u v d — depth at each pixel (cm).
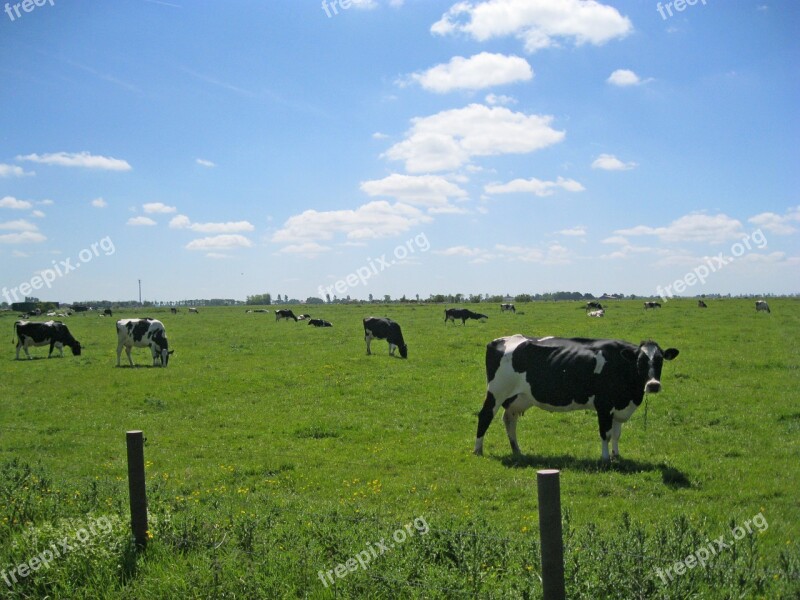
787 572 618
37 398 2220
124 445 1548
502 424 1694
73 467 1338
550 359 1362
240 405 2025
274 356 3216
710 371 2323
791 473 1179
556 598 522
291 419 1805
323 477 1242
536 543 689
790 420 1623
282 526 825
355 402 2022
